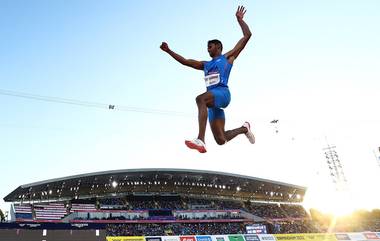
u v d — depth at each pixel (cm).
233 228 8150
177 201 9281
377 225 9406
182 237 5578
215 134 643
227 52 649
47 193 8662
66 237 4903
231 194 10238
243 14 681
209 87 622
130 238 5372
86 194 9100
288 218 9300
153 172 8575
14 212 6656
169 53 675
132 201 8862
